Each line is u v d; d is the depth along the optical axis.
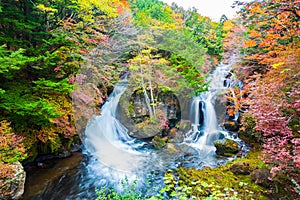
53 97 5.28
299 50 3.88
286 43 5.34
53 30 5.24
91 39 6.05
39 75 5.21
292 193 3.62
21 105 3.80
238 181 4.46
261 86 4.36
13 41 4.48
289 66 3.86
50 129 4.89
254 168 4.77
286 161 3.26
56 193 4.19
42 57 4.23
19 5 5.06
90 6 6.04
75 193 4.30
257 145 6.21
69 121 5.42
